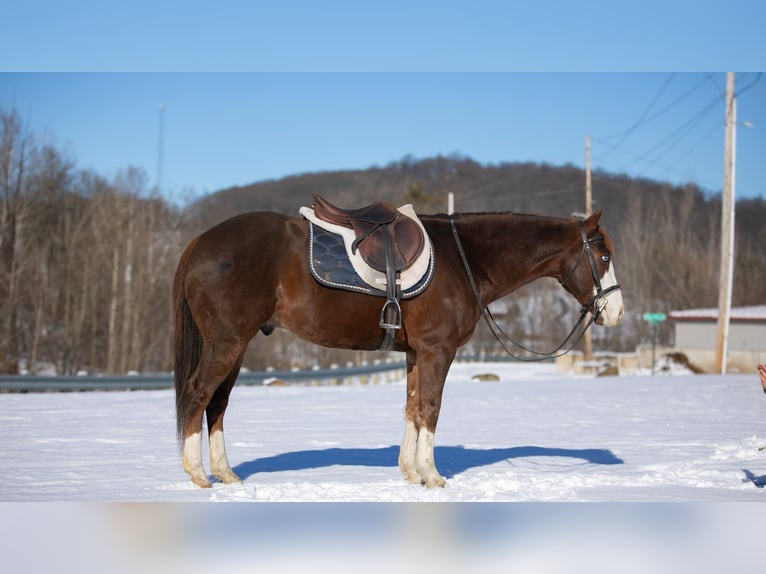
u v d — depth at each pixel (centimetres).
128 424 1323
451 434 1227
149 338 4362
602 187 8631
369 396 2006
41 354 4116
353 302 770
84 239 4131
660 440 1139
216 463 792
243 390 2252
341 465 919
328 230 778
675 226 6888
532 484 786
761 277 6406
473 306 813
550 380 2672
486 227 837
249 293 756
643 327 6059
